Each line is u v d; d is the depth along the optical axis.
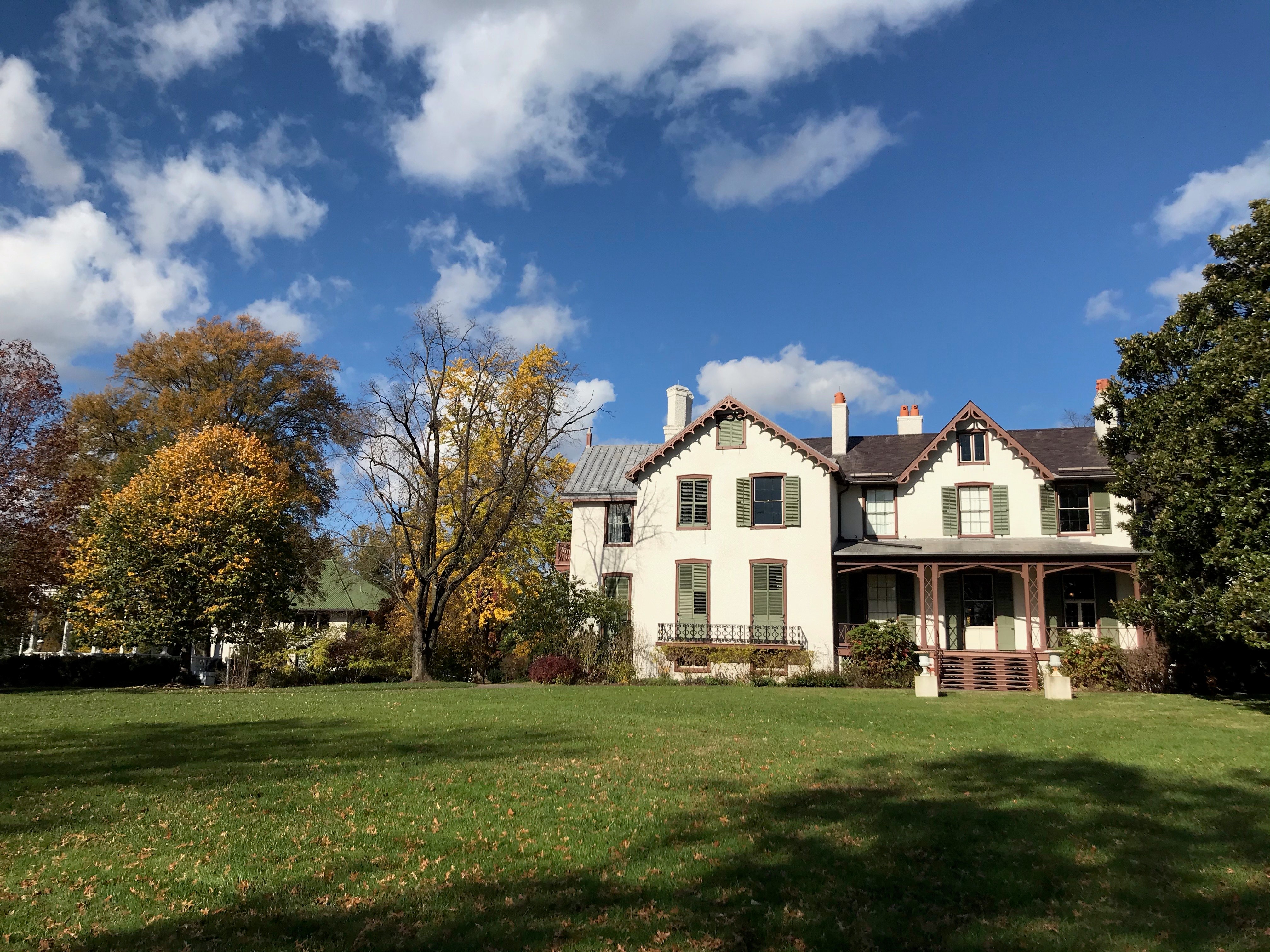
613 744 12.95
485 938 5.41
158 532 27.83
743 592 30.58
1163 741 13.60
